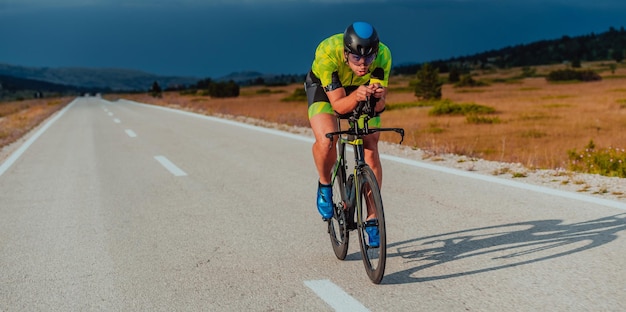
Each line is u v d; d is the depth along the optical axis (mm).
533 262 3742
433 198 5891
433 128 20594
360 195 3523
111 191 7148
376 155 3820
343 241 3898
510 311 3004
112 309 3334
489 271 3621
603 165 7742
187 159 9805
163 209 6012
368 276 3643
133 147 12023
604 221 4633
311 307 3205
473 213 5168
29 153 11805
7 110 52312
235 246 4527
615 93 43594
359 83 3830
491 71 168250
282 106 39688
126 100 64500
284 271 3857
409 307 3125
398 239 4500
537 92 54375
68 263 4262
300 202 6086
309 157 9484
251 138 12852
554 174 6727
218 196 6586
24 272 4090
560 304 3055
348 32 3254
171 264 4129
